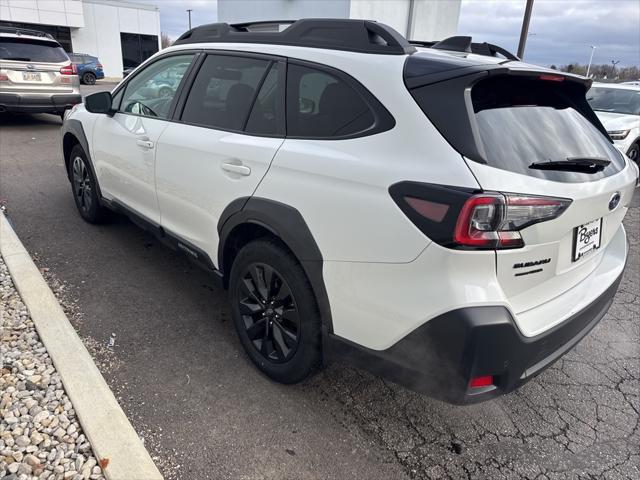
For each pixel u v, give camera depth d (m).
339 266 2.10
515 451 2.31
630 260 4.95
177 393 2.52
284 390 2.60
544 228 1.87
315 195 2.15
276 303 2.51
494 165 1.79
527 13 11.72
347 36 2.32
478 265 1.77
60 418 2.18
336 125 2.20
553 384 2.85
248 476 2.06
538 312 2.04
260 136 2.52
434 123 1.88
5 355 2.56
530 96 2.23
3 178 6.12
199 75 3.05
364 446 2.28
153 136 3.23
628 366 3.07
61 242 4.28
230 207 2.60
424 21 17.64
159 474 1.93
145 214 3.57
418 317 1.86
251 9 19.08
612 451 2.35
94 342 2.90
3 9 25.50
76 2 27.80
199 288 3.65
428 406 2.57
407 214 1.84
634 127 8.20
